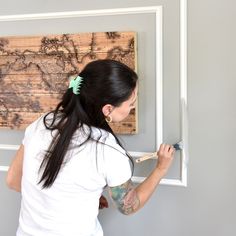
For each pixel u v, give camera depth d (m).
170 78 1.30
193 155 1.32
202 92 1.28
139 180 1.38
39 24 1.41
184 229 1.38
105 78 0.92
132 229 1.45
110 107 0.96
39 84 1.40
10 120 1.46
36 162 0.98
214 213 1.34
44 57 1.38
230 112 1.26
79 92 0.94
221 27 1.23
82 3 1.35
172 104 1.31
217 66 1.25
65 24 1.38
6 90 1.45
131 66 1.28
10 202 1.59
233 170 1.29
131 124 1.31
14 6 1.43
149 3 1.28
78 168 0.94
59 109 1.02
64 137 0.93
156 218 1.41
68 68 1.36
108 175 0.96
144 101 1.34
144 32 1.30
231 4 1.21
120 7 1.32
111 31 1.33
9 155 1.54
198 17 1.25
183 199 1.36
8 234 1.61
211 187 1.32
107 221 1.47
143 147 1.37
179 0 1.26
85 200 0.98
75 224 0.98
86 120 0.95
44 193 0.97
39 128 1.02
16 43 1.41
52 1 1.39
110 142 0.97
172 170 1.35
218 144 1.29
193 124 1.30
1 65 1.44
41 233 0.99
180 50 1.27
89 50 1.32
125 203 0.98
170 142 1.33
